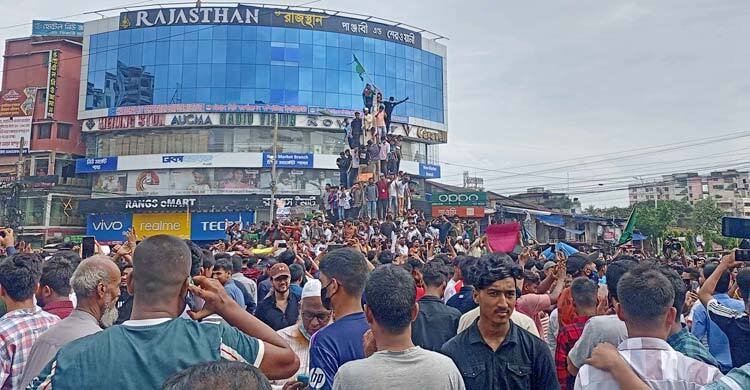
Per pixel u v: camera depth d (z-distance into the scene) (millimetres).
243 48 52375
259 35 52719
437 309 5031
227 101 51562
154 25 52719
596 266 8414
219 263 6898
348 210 27203
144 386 2514
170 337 2660
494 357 3770
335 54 54438
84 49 54062
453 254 16766
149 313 2773
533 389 3787
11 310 4336
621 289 3232
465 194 43719
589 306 5332
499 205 47406
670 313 3182
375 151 27594
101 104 52812
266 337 3020
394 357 3076
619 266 4344
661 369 3025
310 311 4789
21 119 53344
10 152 53125
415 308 3229
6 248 8352
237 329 2986
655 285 3137
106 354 2557
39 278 4441
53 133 52812
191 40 52344
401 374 3002
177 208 49281
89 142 53594
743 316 5070
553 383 3809
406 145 58062
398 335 3158
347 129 30391
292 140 52281
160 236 2988
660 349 3090
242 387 1684
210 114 51219
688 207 66125
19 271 4281
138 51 52656
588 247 23953
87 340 2635
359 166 27781
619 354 3090
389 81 56625
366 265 4051
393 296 3127
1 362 4023
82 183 53094
